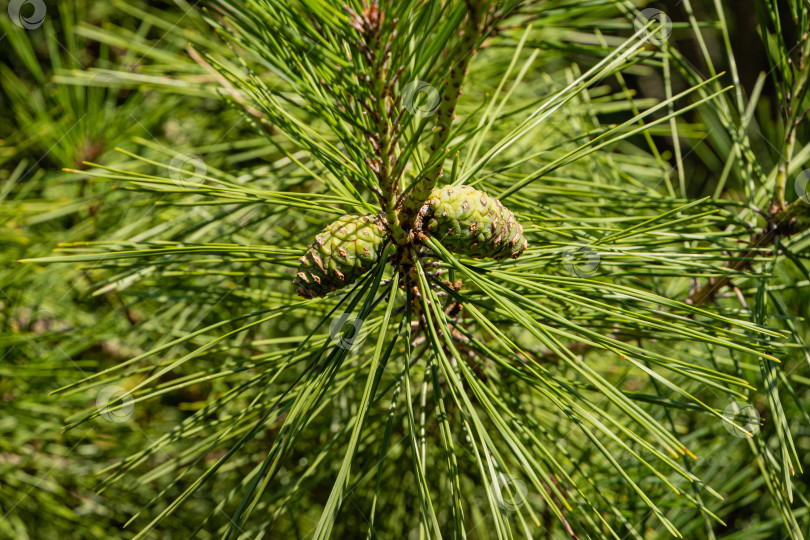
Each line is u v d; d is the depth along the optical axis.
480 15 0.67
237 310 0.95
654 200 0.83
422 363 0.90
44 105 1.16
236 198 0.74
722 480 0.95
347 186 0.76
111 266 0.78
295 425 0.71
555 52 0.94
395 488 0.93
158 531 1.01
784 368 0.94
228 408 0.96
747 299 0.94
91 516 1.03
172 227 0.91
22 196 0.99
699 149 1.36
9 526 0.94
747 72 1.47
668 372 0.92
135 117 1.09
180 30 0.95
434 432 0.89
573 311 0.80
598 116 1.52
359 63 0.71
